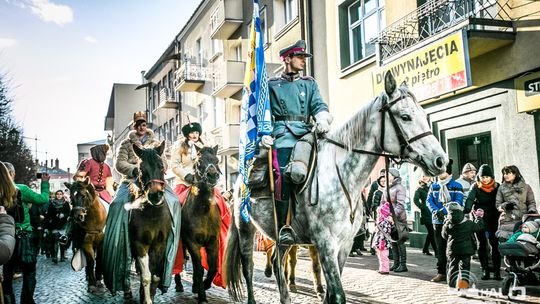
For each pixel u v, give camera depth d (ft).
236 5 79.92
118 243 21.02
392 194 29.99
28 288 21.75
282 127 16.57
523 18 32.35
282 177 15.71
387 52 42.91
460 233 22.58
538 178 31.50
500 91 34.27
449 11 38.22
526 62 32.12
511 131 33.50
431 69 36.40
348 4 53.52
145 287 20.12
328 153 15.57
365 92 49.37
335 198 14.87
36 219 37.63
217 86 86.02
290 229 15.62
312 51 58.34
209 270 22.97
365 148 15.10
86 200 26.40
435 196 27.09
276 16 67.82
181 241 24.84
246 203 16.66
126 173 22.34
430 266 31.83
